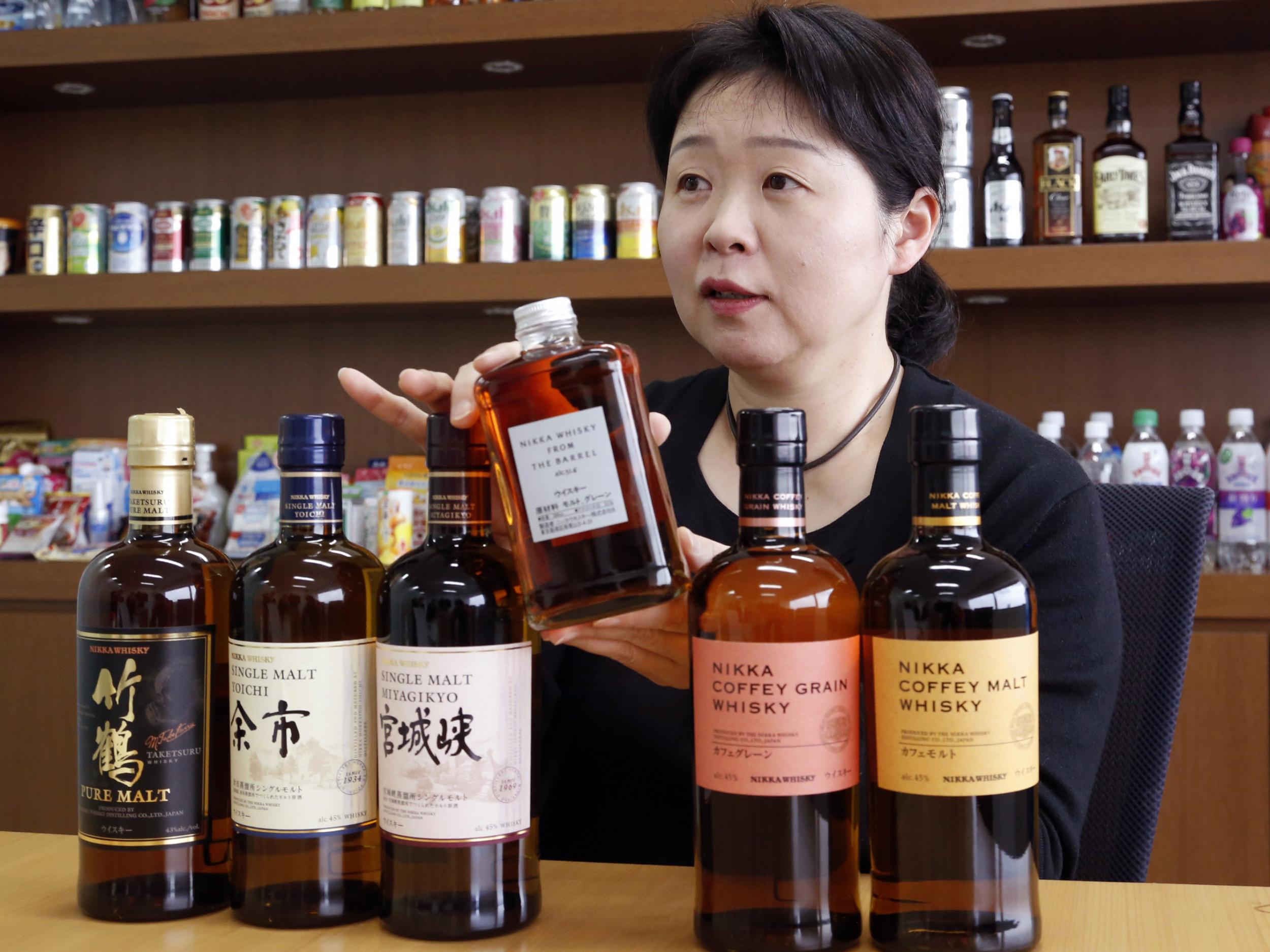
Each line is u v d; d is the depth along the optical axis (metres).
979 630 0.52
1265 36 2.07
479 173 2.40
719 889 0.54
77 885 0.65
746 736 0.53
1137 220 2.02
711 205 0.91
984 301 2.18
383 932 0.58
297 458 0.60
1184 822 1.92
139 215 2.25
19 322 2.49
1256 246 1.91
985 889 0.52
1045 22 2.01
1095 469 2.08
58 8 2.31
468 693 0.56
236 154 2.48
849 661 0.54
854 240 0.90
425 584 0.56
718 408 1.15
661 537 0.56
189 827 0.60
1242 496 2.02
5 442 2.48
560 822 1.04
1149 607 1.13
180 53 2.20
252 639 0.58
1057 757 0.88
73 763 2.15
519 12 2.09
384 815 0.57
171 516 0.62
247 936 0.57
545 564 0.55
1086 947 0.54
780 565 0.54
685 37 0.98
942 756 0.52
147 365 2.51
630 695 1.03
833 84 0.87
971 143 2.04
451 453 0.58
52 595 2.16
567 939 0.56
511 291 2.09
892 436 1.02
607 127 2.36
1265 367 2.17
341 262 2.19
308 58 2.21
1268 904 0.61
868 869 0.71
